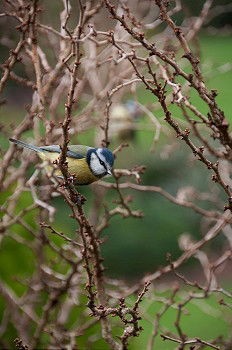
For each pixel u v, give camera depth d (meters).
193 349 7.47
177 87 6.91
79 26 7.24
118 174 9.08
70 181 7.11
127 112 11.97
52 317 11.27
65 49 9.20
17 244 11.91
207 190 20.09
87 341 10.88
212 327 18.03
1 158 11.81
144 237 22.19
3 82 8.45
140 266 22.22
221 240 19.09
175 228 22.19
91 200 19.92
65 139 6.85
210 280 8.68
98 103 10.88
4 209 9.24
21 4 8.88
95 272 7.77
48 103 9.91
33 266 11.97
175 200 9.71
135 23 7.68
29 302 10.31
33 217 11.95
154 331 8.83
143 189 9.81
